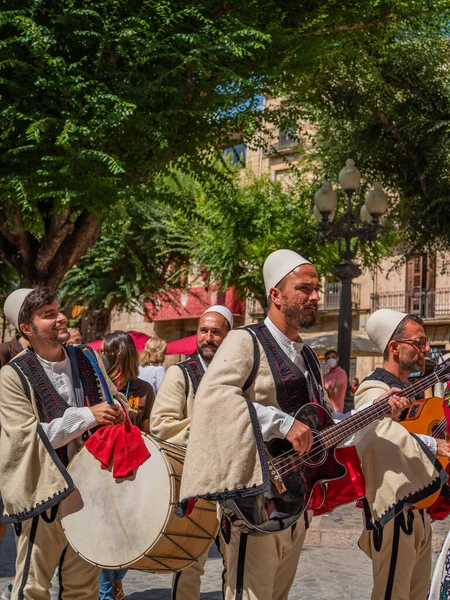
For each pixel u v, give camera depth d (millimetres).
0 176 10250
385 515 3709
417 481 3717
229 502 3182
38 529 3758
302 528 3627
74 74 10336
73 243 12750
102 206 10547
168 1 10422
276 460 3291
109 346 5848
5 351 6102
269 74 11031
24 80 10188
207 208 23375
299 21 11625
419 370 4262
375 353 18031
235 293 25391
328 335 18484
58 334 3936
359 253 22219
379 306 29547
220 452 3082
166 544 3613
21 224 12344
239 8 11156
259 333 3436
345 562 6781
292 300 3438
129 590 5738
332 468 3424
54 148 10250
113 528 3648
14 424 3680
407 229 16969
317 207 13305
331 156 17766
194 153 11664
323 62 13281
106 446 3680
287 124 12453
